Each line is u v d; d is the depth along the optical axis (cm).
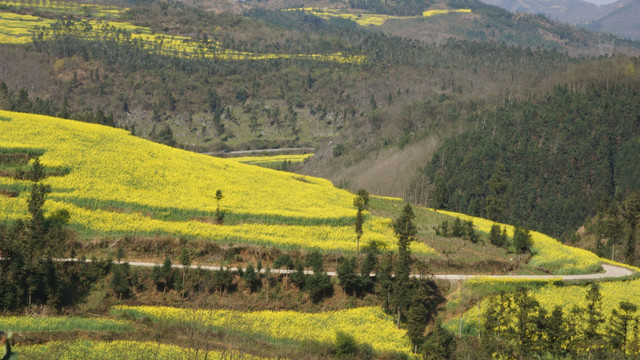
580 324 8462
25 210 8619
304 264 9225
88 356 6506
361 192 11088
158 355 6575
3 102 16925
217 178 11656
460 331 8600
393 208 13000
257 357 6744
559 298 9381
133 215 9269
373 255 9175
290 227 10075
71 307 7750
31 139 10800
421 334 8288
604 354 7881
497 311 8675
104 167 10469
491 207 14800
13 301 7412
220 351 6644
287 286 8862
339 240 10088
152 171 10944
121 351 6612
